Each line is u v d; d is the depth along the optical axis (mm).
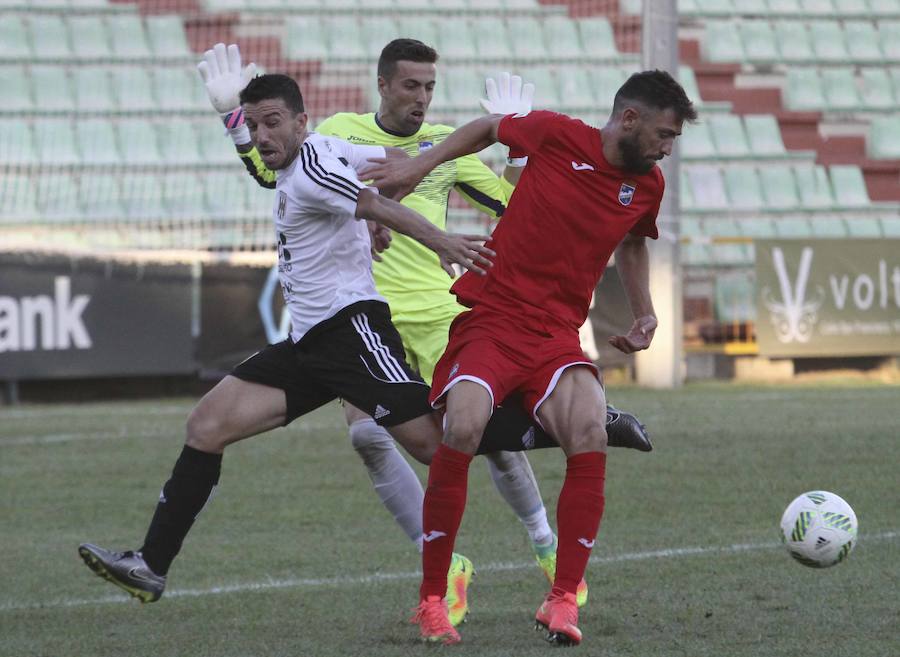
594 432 15195
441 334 19984
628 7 74625
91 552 16031
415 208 20109
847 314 57375
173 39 67250
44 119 60406
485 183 20406
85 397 51562
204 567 21078
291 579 19984
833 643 14688
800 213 67000
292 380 16641
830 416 41469
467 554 21750
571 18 73750
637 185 15656
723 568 19734
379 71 20109
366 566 21000
